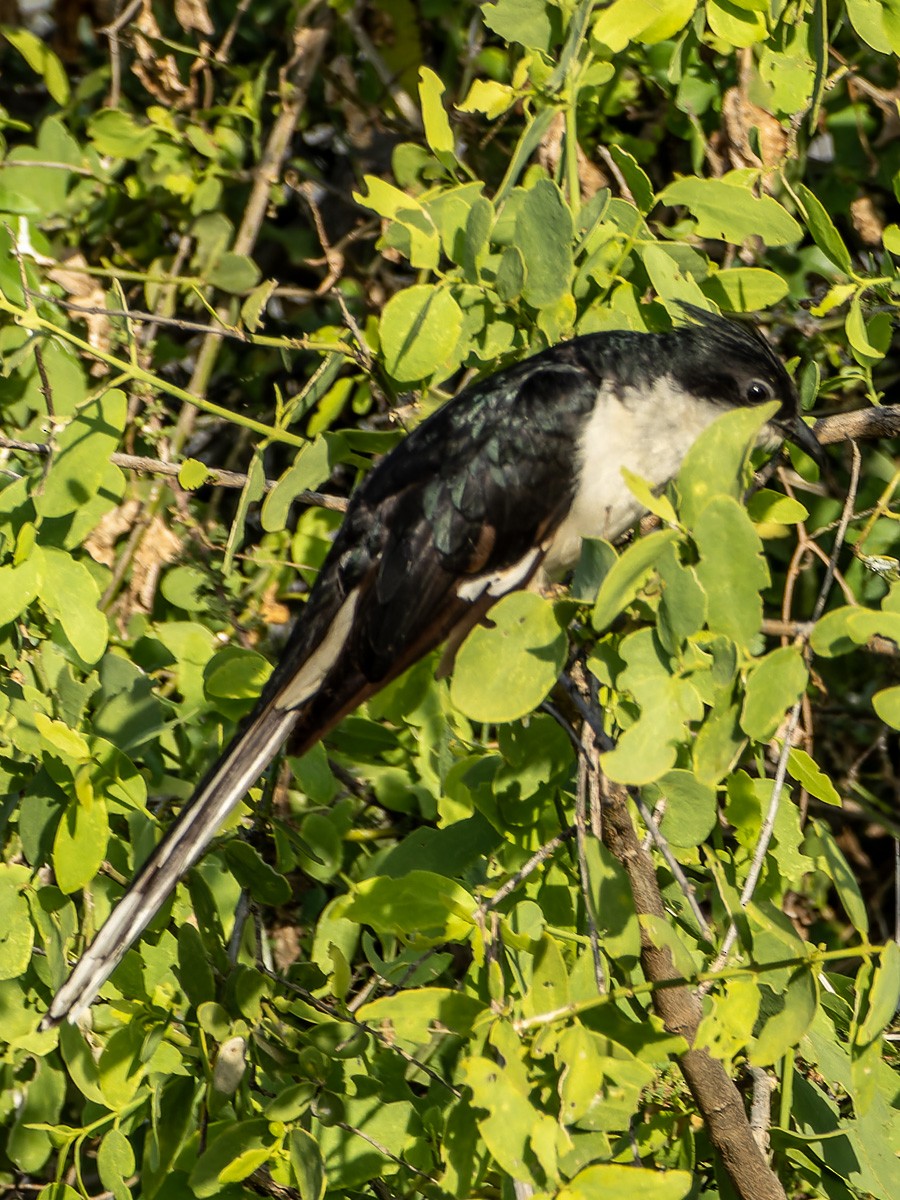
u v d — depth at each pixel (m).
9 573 7.36
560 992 5.71
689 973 5.86
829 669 10.17
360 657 8.02
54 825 7.28
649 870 6.60
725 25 7.76
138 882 7.03
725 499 5.54
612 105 10.05
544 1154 5.26
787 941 5.59
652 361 8.28
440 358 7.54
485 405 8.25
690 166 10.41
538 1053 5.51
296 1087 6.43
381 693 8.27
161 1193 6.93
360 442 8.48
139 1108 7.39
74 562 7.50
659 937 5.91
